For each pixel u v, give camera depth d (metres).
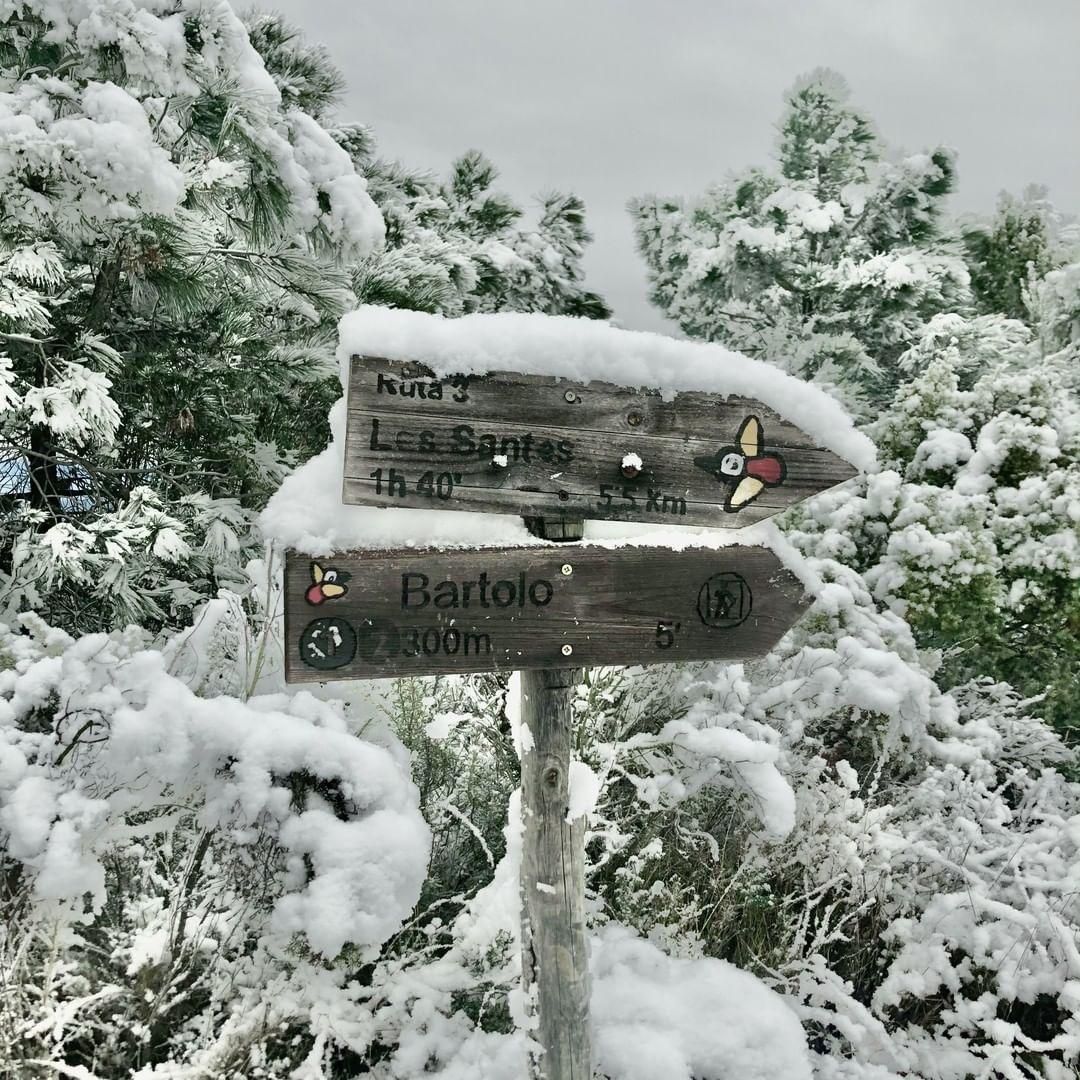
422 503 1.57
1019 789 4.32
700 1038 2.32
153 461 4.98
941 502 5.04
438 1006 2.46
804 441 1.75
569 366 1.61
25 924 2.14
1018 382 5.40
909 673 3.75
